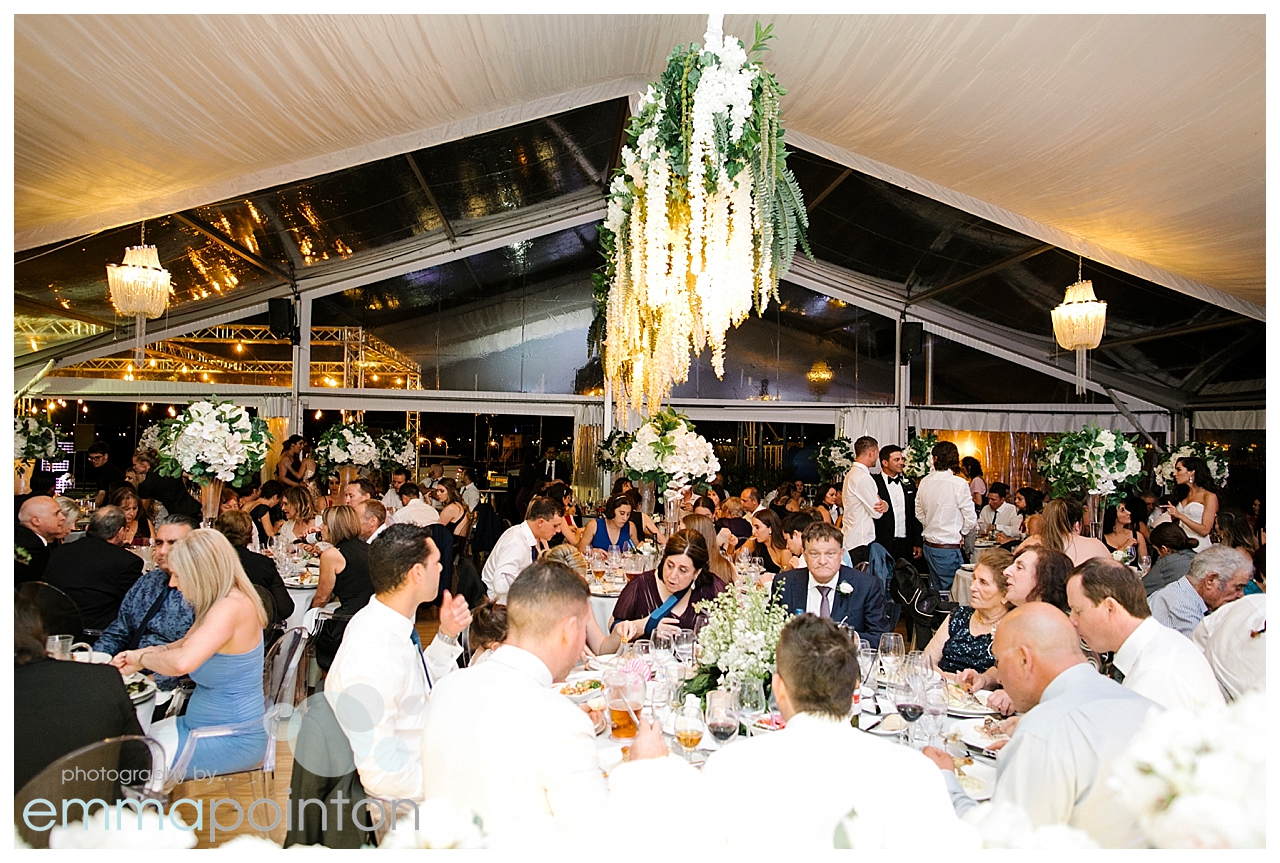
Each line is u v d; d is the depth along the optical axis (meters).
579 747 1.58
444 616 2.76
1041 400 10.37
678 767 1.48
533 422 10.23
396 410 10.02
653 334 3.35
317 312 9.90
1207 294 5.95
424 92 4.49
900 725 2.26
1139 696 1.63
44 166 3.94
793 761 1.39
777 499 8.16
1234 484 8.91
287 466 8.73
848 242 8.88
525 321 10.24
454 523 6.66
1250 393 8.70
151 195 4.62
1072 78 3.33
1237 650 2.58
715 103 2.69
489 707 1.60
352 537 4.15
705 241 2.79
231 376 9.73
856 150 5.37
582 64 5.15
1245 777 0.95
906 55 3.75
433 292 10.10
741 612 2.39
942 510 5.68
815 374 10.45
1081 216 5.06
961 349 10.48
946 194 5.57
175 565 2.64
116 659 2.76
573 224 10.02
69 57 2.97
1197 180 3.92
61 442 9.30
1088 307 6.91
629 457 6.28
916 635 5.25
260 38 3.19
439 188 7.82
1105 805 1.40
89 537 3.91
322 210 7.50
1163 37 2.82
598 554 5.72
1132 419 10.08
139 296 6.25
